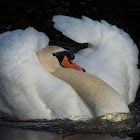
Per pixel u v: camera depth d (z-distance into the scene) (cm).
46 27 1862
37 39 1235
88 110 1098
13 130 1041
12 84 1148
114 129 1021
